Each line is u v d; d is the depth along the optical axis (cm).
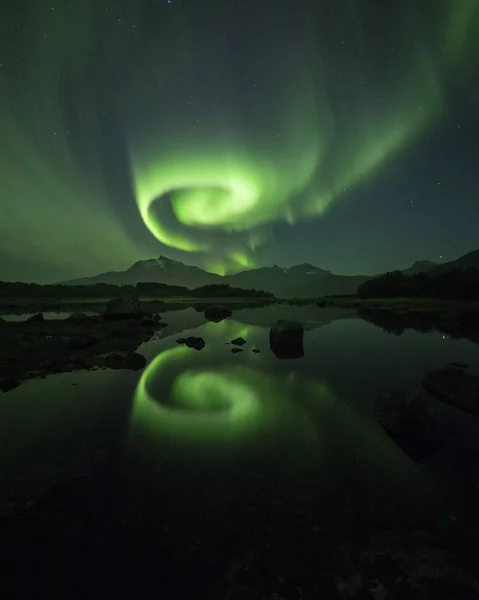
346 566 260
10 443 484
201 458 444
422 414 518
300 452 462
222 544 288
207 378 840
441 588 236
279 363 1013
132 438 504
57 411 610
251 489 372
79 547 287
